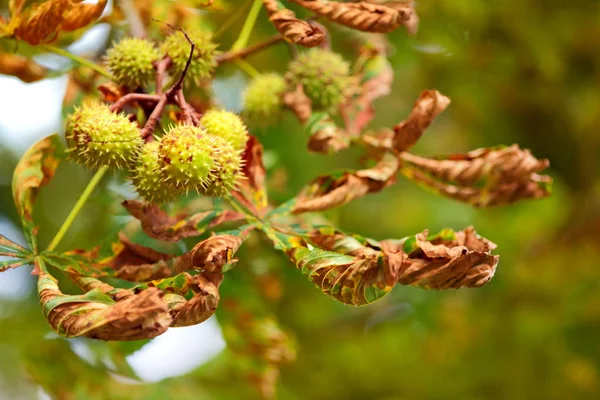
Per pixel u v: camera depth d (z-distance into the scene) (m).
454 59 4.71
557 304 5.45
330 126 2.95
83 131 2.29
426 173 2.79
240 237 2.39
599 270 5.50
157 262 2.43
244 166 2.63
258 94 3.05
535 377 5.34
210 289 2.00
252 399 3.91
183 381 3.64
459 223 5.36
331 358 5.51
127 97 2.40
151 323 1.83
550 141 5.54
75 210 2.51
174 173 2.21
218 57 3.02
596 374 5.27
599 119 5.36
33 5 2.56
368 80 3.13
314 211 2.62
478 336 5.46
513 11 4.68
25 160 2.49
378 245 2.35
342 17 2.58
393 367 5.50
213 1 2.88
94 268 2.41
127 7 3.06
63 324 1.90
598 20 4.99
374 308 5.70
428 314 5.20
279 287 3.46
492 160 2.75
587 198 5.70
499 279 5.36
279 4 2.54
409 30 3.40
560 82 5.15
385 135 2.81
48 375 3.28
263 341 3.24
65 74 3.00
